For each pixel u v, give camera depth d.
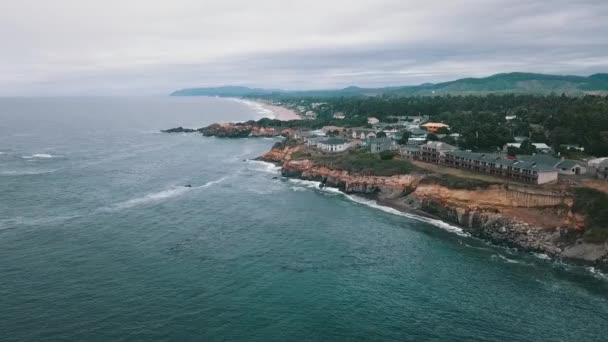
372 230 85.94
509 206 85.88
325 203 106.12
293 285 61.56
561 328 52.34
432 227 88.69
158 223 86.06
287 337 49.50
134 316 52.50
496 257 73.19
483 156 106.06
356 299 58.12
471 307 56.72
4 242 73.81
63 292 57.50
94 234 78.81
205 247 74.25
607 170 90.50
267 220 90.38
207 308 54.84
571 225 76.12
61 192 107.19
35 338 47.66
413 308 56.25
